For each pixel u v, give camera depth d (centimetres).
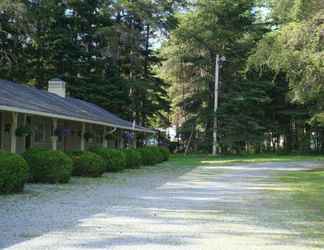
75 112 2314
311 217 1108
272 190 1716
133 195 1441
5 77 3806
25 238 793
